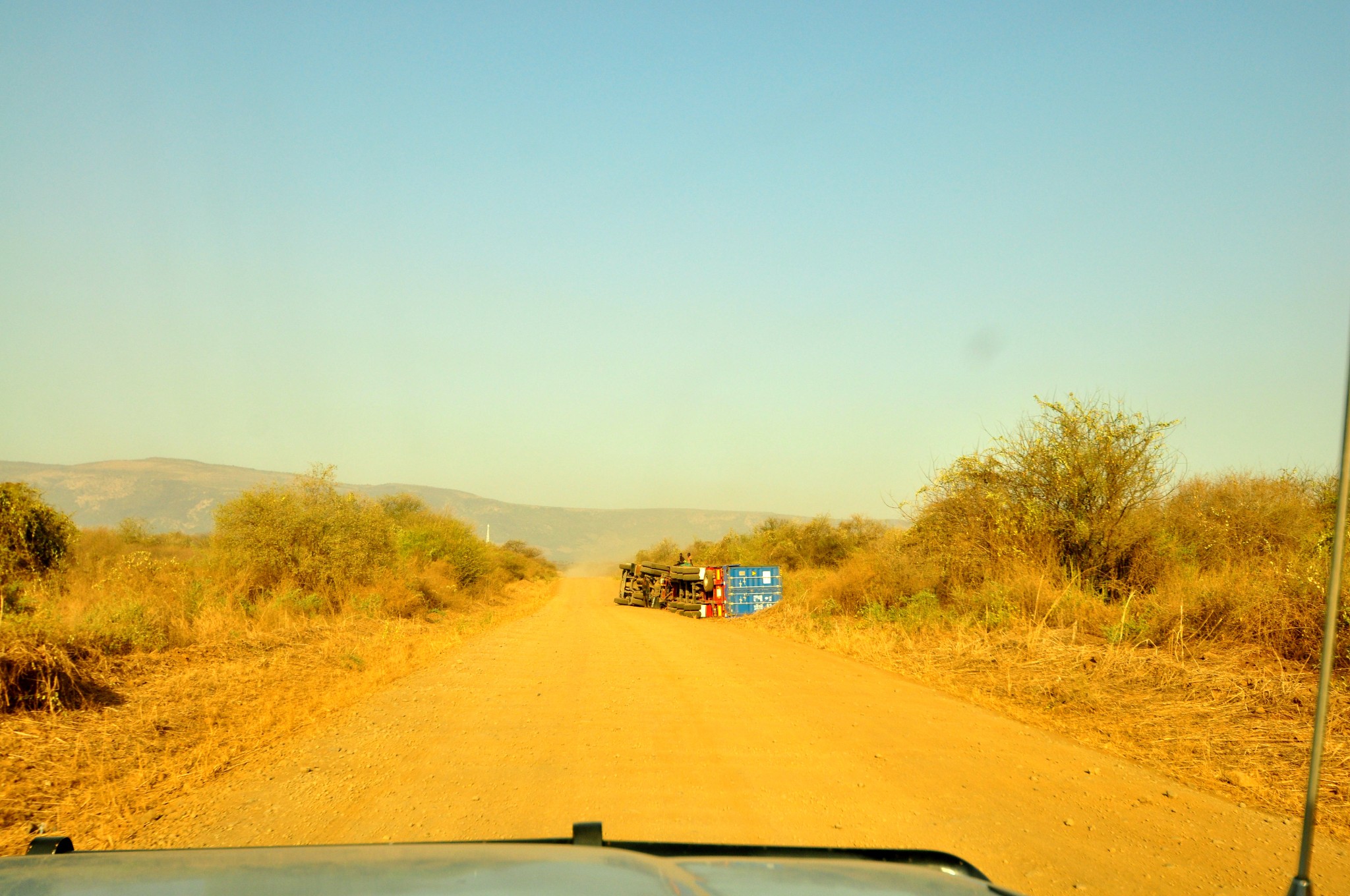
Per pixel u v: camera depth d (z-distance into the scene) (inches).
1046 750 332.8
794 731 366.9
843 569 1002.7
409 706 421.4
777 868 95.8
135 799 260.8
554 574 3976.4
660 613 1350.9
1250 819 250.1
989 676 491.5
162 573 757.9
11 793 258.4
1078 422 679.1
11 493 676.1
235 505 883.4
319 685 476.7
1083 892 195.3
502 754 323.9
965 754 326.3
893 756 323.0
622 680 511.2
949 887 90.0
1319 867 212.1
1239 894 195.0
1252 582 491.5
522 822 240.4
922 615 706.2
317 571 880.3
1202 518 697.0
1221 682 399.5
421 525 1496.1
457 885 77.5
